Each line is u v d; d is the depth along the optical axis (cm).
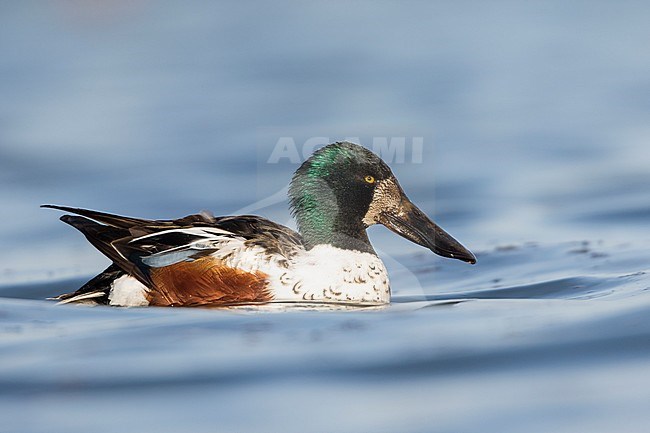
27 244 1487
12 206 1639
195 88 2281
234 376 899
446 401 855
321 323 1041
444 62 2478
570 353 943
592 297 1148
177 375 900
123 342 987
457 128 2014
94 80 2356
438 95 2214
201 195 1648
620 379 891
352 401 854
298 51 2584
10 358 947
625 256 1353
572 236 1479
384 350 959
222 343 980
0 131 1994
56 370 914
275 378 895
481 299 1168
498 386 884
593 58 2528
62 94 2247
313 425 813
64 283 1315
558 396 859
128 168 1789
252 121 1983
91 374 905
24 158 1845
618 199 1656
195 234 1162
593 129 2038
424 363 925
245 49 2595
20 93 2256
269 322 1047
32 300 1194
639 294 1129
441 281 1302
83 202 1644
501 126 2045
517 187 1728
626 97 2233
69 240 1500
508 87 2300
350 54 2548
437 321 1046
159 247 1156
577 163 1848
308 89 2244
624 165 1838
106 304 1159
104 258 1426
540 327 1015
